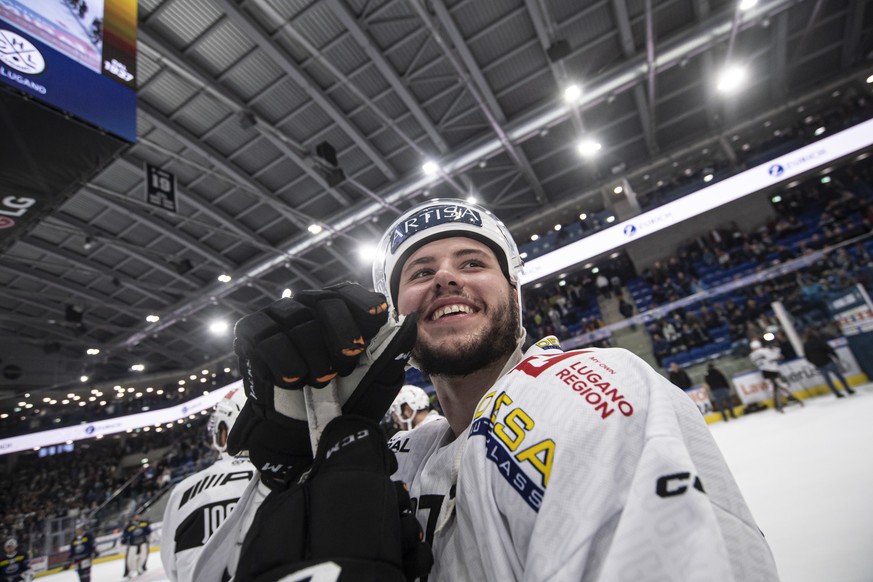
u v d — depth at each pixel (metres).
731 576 0.38
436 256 0.91
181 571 1.53
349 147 11.98
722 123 14.02
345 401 0.60
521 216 16.00
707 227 13.63
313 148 11.73
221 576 0.75
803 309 8.48
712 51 11.40
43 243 14.00
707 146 14.45
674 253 13.90
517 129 11.48
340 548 0.45
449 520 0.64
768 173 8.55
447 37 9.63
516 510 0.51
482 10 9.38
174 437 23.36
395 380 0.62
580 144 12.25
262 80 9.91
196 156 11.56
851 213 11.75
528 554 0.46
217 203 13.41
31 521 17.09
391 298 1.01
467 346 0.81
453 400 0.87
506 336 0.86
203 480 1.79
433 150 12.54
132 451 23.31
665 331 11.20
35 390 20.33
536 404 0.56
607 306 14.41
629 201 14.37
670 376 9.26
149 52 8.73
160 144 10.97
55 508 19.47
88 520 13.40
